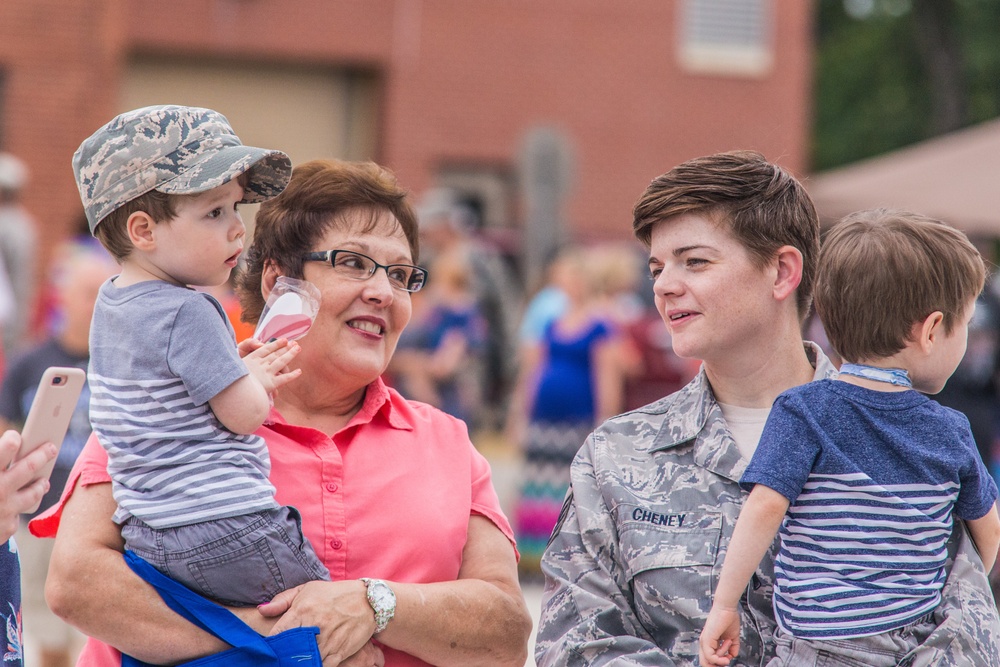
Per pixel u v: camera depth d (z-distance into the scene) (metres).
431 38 31.22
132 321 5.21
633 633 5.46
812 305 5.91
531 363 17.25
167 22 30.06
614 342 15.50
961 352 5.38
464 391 18.30
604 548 5.60
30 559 10.23
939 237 5.26
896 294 5.18
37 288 27.19
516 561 6.09
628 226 32.16
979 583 5.20
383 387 6.10
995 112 59.28
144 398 5.16
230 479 5.21
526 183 24.33
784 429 5.18
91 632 5.18
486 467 6.24
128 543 5.23
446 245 18.94
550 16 31.64
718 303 5.48
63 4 27.72
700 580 5.36
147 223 5.28
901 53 61.12
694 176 5.54
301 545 5.38
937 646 5.00
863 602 4.98
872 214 5.52
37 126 27.73
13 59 27.56
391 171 6.16
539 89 31.69
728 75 32.41
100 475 5.38
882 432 5.12
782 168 5.68
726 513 5.45
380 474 5.82
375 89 31.75
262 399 5.24
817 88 62.34
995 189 19.62
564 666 5.35
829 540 5.05
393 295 5.84
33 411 4.95
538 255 24.06
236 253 5.46
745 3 32.41
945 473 5.12
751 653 5.28
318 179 5.89
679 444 5.68
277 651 5.12
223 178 5.18
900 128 60.25
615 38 31.92
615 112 32.00
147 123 5.28
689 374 17.39
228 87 31.14
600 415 15.48
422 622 5.44
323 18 30.78
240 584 5.22
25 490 4.99
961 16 57.78
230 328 5.36
